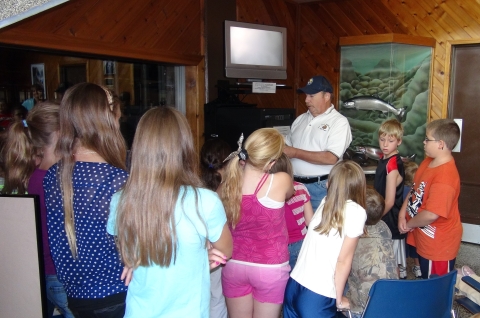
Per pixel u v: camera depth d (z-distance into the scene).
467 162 4.23
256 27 3.72
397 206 2.93
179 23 3.51
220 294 2.30
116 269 1.40
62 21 2.62
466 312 2.80
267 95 4.52
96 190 1.34
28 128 1.67
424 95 4.16
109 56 3.01
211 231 1.30
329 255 1.83
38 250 1.30
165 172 1.23
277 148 1.89
